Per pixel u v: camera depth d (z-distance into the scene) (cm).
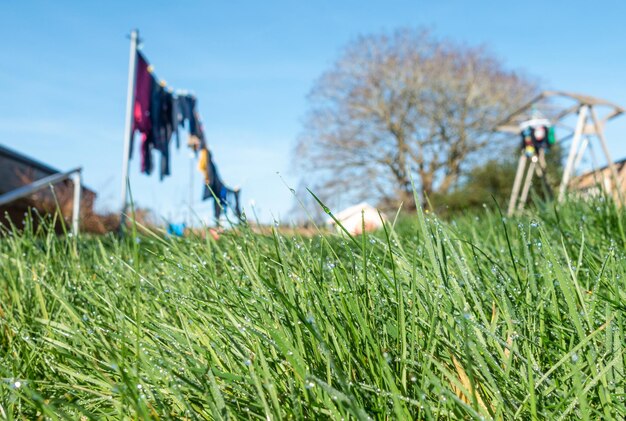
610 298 131
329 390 86
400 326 107
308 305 121
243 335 119
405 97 3017
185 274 167
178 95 934
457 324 115
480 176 2112
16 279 199
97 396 121
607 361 105
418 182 3058
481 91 2973
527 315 125
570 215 263
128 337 122
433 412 98
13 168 993
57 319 171
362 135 3092
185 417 105
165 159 908
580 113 1062
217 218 203
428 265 142
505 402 98
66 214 754
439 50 3066
